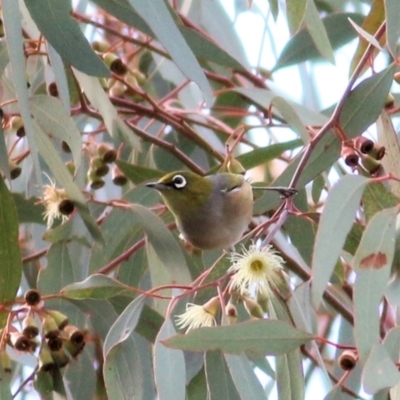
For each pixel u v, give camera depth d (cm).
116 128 852
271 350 629
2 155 729
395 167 782
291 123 789
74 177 800
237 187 851
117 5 872
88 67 671
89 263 882
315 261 613
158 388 641
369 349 611
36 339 753
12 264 720
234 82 1121
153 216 802
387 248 631
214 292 784
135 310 694
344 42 982
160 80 1125
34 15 671
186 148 1076
